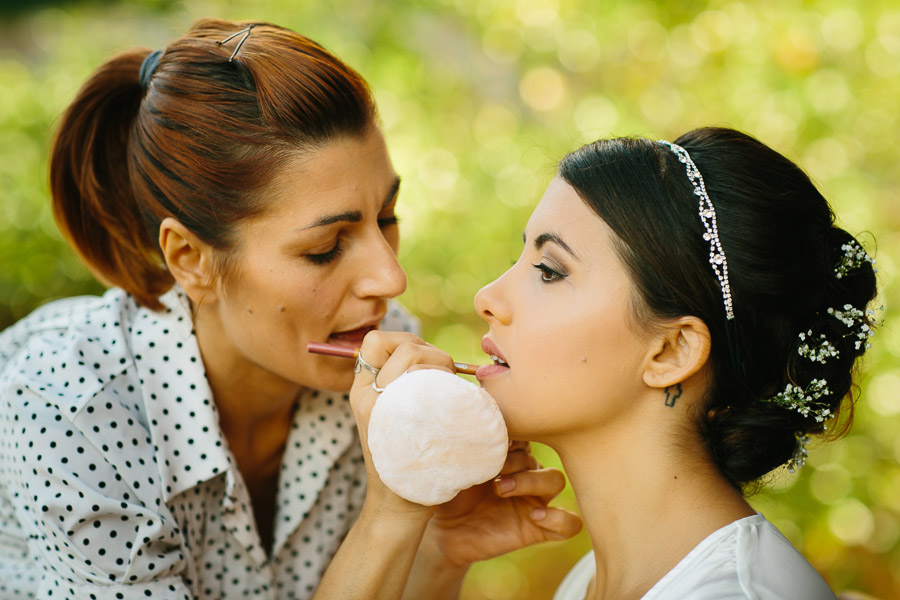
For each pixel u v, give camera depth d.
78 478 1.67
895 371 3.37
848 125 3.61
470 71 4.44
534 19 3.98
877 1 3.58
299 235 1.69
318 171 1.68
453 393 1.43
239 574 2.04
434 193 3.86
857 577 3.55
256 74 1.70
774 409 1.53
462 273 3.89
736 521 1.46
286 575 2.14
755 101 3.64
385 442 1.44
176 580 1.77
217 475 1.95
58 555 1.69
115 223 1.96
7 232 3.83
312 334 1.80
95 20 4.54
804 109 3.57
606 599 1.57
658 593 1.41
